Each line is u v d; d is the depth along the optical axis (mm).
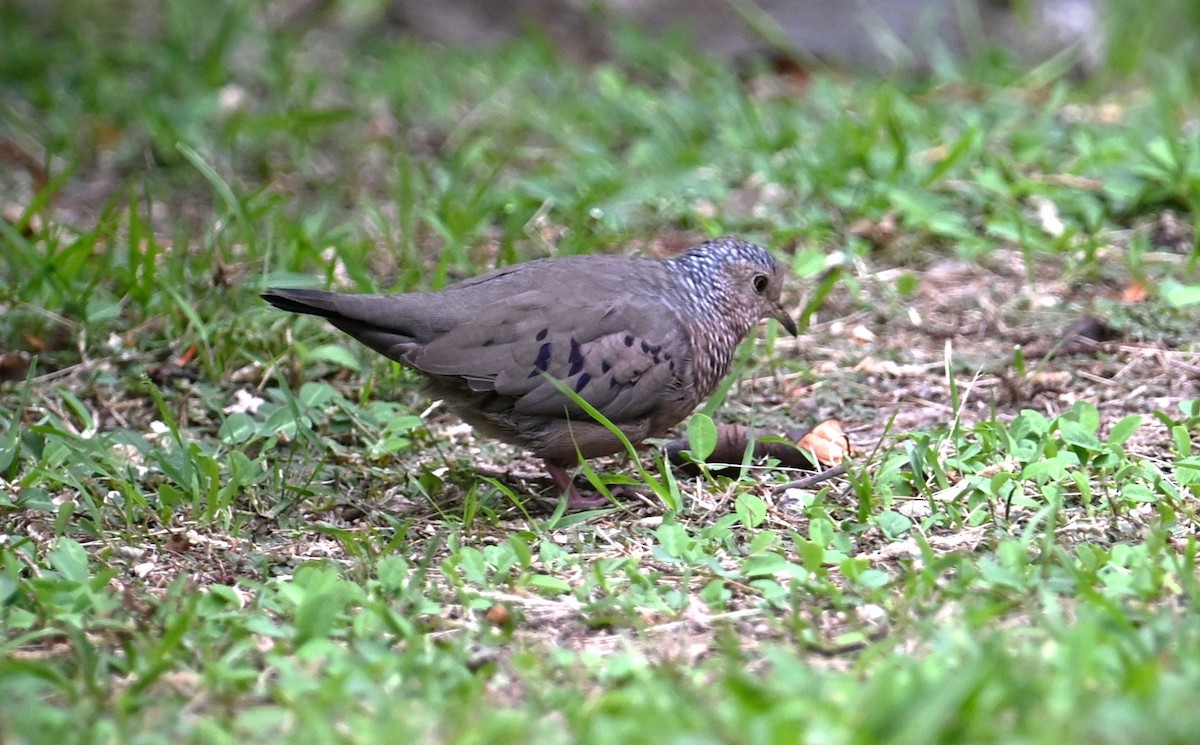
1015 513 9203
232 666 7430
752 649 7598
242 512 9781
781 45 20031
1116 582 7836
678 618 8031
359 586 8461
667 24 20656
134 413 11555
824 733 5922
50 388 11766
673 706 6359
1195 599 7469
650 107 17422
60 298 12430
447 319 9695
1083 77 19625
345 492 10312
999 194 14438
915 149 15719
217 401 11555
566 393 9609
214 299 12695
